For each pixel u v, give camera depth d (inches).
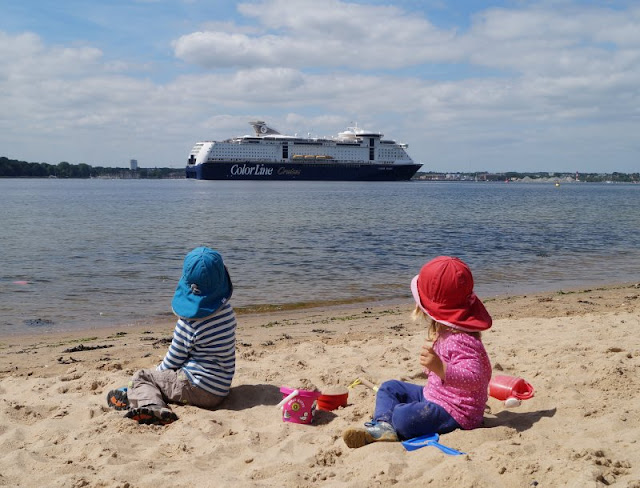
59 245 784.9
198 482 133.5
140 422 175.9
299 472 137.1
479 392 153.6
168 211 1558.8
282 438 164.6
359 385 210.2
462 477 123.3
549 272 610.5
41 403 196.4
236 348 285.1
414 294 157.4
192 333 191.5
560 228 1123.9
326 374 225.9
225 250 740.7
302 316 393.7
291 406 175.8
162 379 190.9
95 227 1065.5
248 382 218.2
